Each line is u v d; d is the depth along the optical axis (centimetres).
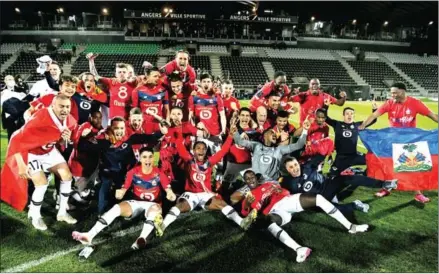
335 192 461
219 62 2662
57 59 2497
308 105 652
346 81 2627
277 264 343
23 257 353
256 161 475
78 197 474
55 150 434
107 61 2467
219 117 603
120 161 464
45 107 434
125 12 2688
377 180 478
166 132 500
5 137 908
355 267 338
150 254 360
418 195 497
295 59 2831
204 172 434
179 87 559
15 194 440
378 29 3412
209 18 2827
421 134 521
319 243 380
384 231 407
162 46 2697
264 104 601
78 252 363
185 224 429
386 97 2223
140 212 405
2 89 604
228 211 413
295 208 406
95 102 538
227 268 336
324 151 541
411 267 339
